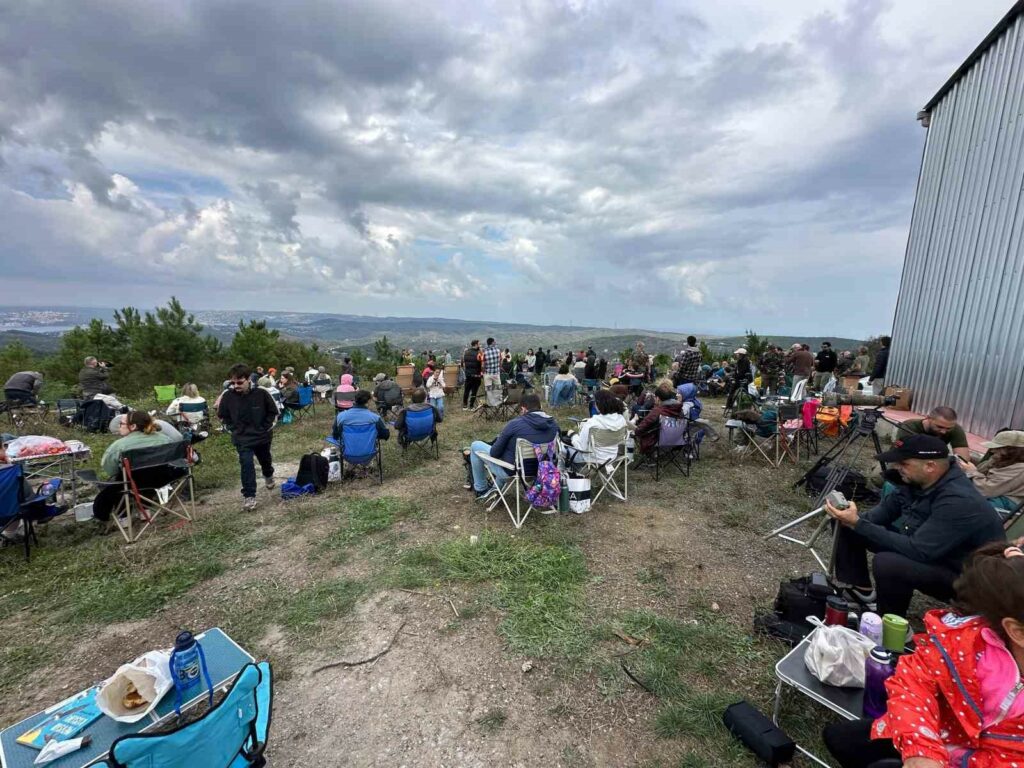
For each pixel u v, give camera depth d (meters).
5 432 8.83
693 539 4.35
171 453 4.59
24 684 2.68
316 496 5.50
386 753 2.21
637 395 10.81
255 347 16.94
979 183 6.46
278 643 2.98
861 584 3.11
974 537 2.48
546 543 4.25
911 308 8.31
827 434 8.05
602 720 2.39
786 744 2.11
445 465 6.67
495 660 2.81
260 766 1.73
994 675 1.31
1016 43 5.86
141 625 3.19
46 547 4.30
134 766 1.31
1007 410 5.55
